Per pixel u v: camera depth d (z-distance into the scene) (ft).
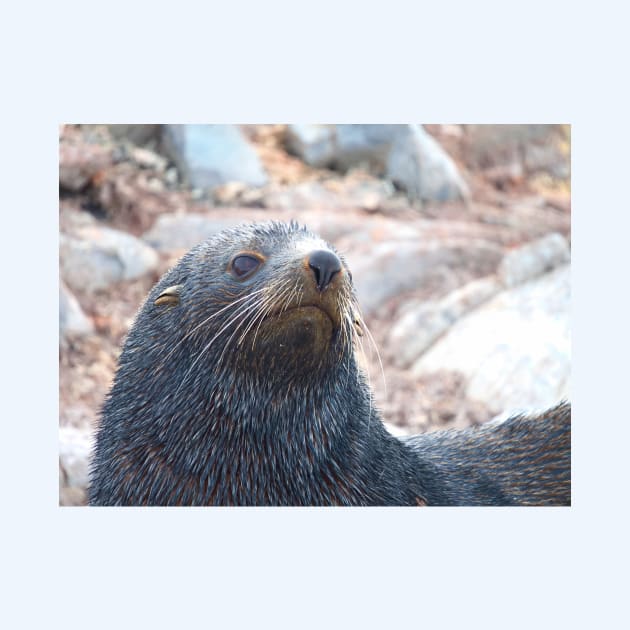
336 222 181.37
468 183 213.46
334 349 77.51
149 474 82.33
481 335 155.74
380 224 183.32
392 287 169.48
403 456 90.27
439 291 170.09
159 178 187.32
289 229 81.30
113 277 160.25
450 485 93.86
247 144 196.34
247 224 84.79
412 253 172.04
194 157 188.75
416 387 149.28
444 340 158.10
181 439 81.20
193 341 80.59
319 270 72.43
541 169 223.51
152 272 163.94
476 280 172.45
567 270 171.73
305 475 81.20
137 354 85.20
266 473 80.89
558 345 149.07
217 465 80.69
